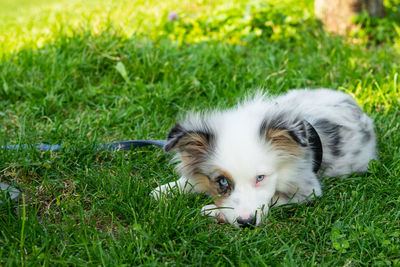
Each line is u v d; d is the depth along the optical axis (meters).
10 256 0.98
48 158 1.20
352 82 1.46
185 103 1.43
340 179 1.16
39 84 1.49
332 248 1.02
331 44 1.68
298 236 1.05
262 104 1.15
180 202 1.07
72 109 1.43
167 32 1.89
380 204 1.10
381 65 1.54
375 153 1.22
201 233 1.03
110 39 1.60
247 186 1.05
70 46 1.60
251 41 1.78
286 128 1.05
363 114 1.22
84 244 0.99
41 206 1.11
